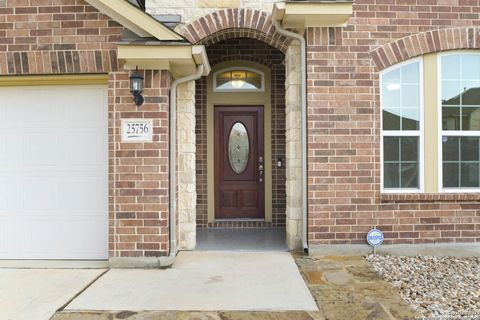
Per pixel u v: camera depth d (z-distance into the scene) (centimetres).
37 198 502
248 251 538
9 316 329
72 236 500
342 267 462
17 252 502
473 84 539
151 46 450
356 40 519
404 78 537
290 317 325
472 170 539
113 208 477
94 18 479
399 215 518
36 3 479
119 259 472
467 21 528
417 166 536
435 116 534
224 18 535
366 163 515
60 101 500
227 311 337
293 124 540
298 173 540
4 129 502
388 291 383
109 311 338
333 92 516
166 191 478
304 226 520
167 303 355
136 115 480
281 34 525
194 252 536
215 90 716
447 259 501
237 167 727
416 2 525
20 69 478
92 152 499
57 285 407
